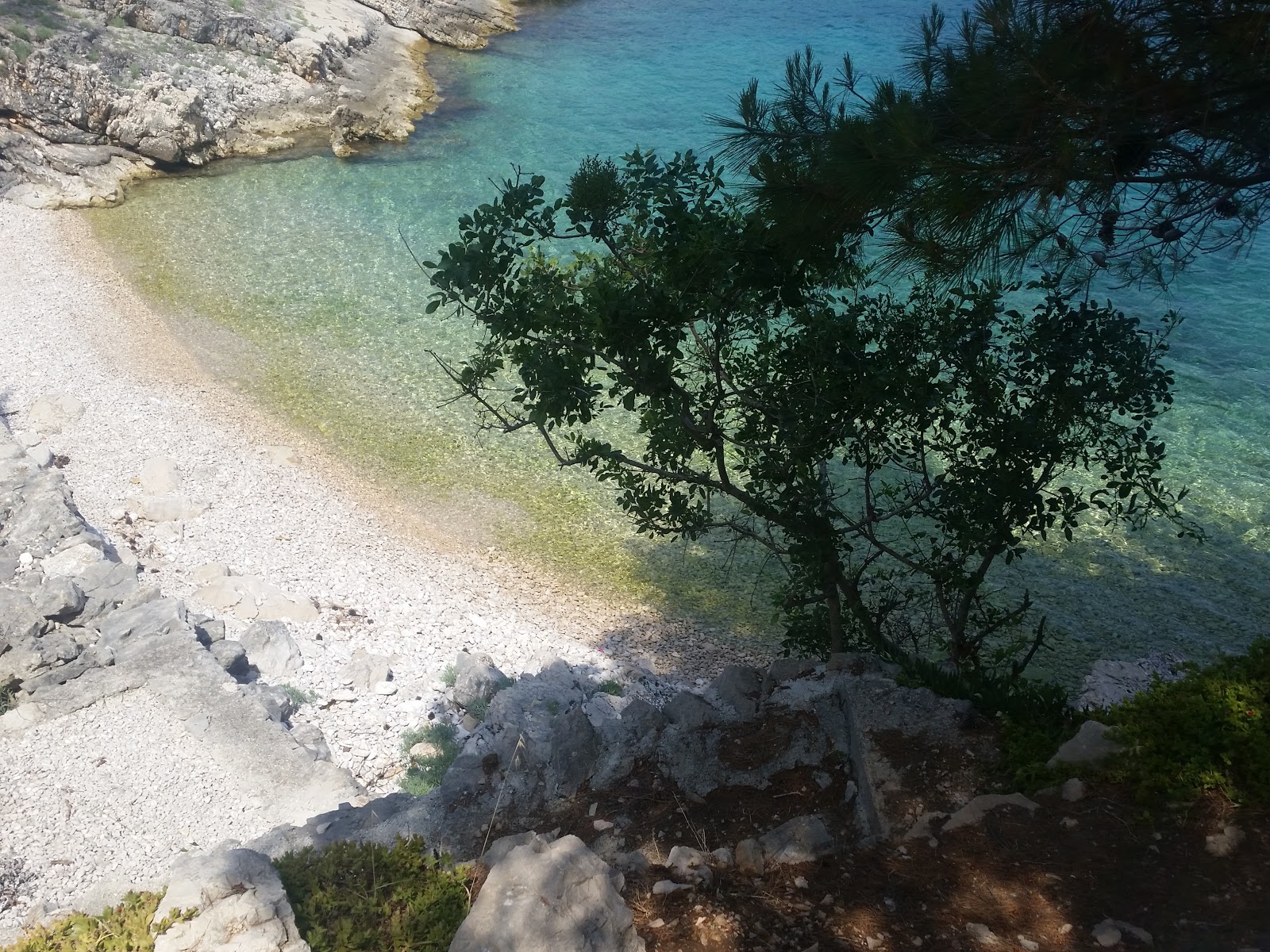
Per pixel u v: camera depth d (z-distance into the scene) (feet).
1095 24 31.27
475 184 163.22
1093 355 51.75
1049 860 31.81
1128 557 90.89
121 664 67.15
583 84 207.21
